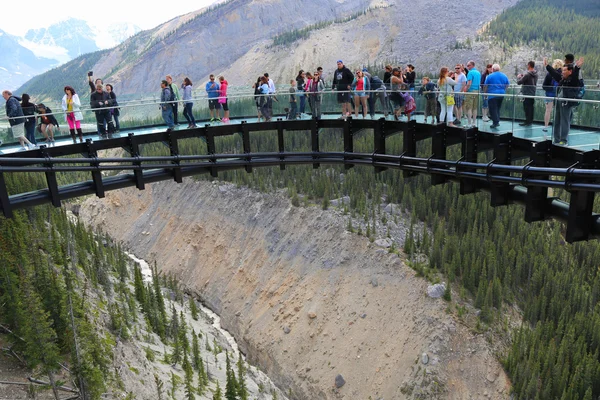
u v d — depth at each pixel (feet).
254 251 309.83
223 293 308.60
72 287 155.12
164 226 372.58
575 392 195.72
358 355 234.58
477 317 223.51
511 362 206.08
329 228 283.79
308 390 238.27
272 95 111.34
